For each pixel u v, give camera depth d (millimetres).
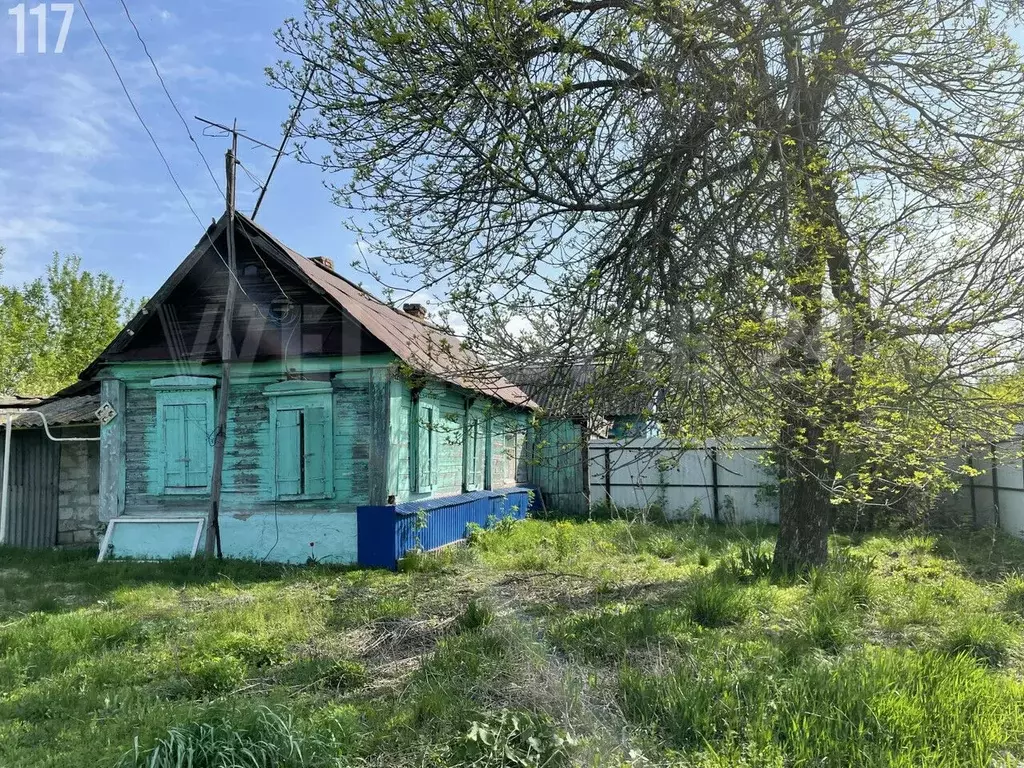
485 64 5328
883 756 3752
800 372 5691
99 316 33906
